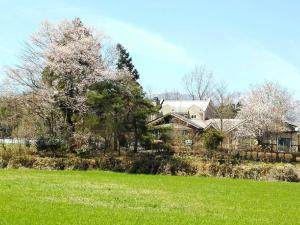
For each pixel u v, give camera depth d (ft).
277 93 280.72
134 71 273.54
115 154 178.70
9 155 167.73
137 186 113.80
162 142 195.11
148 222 63.87
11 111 181.27
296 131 270.87
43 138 178.91
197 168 166.71
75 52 187.01
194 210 77.82
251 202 94.94
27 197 82.07
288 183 148.87
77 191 94.99
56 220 62.18
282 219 73.31
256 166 169.27
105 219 64.39
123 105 182.39
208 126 266.36
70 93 186.70
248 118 255.70
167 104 368.07
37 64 184.96
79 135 177.88
